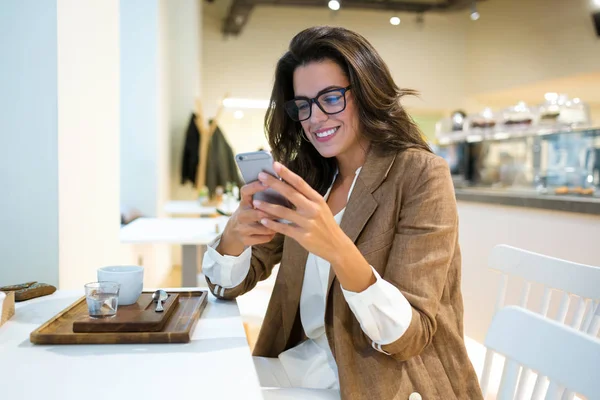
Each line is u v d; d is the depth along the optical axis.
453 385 1.04
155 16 4.83
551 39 7.86
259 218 1.00
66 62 1.82
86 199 2.09
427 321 0.97
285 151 1.43
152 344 0.95
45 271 1.74
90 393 0.73
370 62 1.17
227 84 8.77
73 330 0.96
